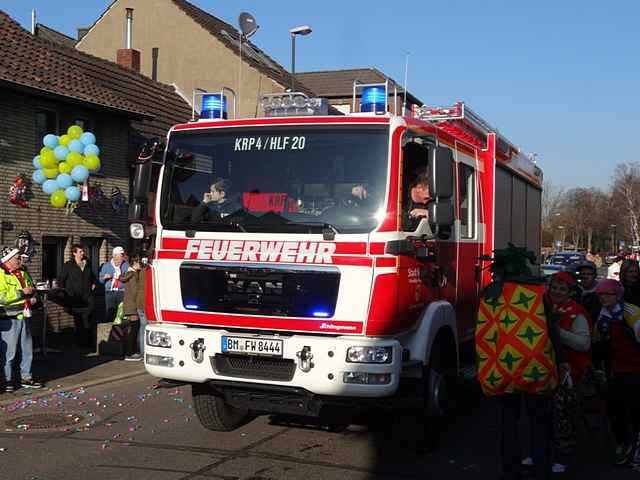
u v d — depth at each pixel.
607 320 6.91
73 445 7.01
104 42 32.25
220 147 6.65
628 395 6.51
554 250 87.44
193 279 6.47
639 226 91.50
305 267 6.07
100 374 10.94
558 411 6.33
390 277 5.98
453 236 7.46
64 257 15.80
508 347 5.34
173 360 6.43
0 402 8.95
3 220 14.07
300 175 6.33
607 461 6.84
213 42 31.08
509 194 9.88
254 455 6.71
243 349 6.16
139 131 19.25
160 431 7.59
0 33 15.99
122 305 12.65
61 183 13.31
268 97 7.17
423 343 6.43
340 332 5.97
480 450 7.00
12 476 6.02
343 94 43.69
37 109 15.04
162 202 6.72
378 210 6.03
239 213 6.42
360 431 7.63
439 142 7.12
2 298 9.42
